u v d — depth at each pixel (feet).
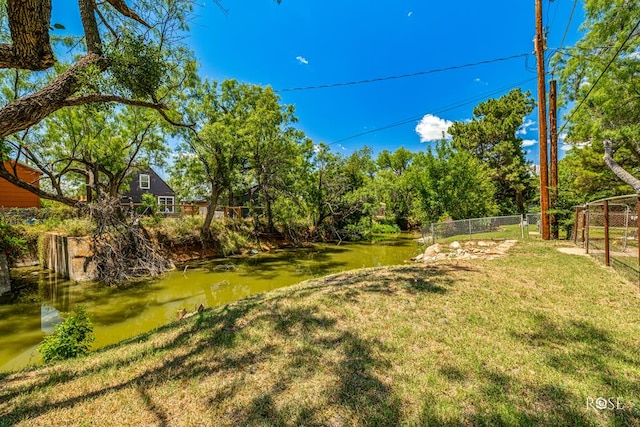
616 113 29.96
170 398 8.27
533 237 38.65
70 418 7.66
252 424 7.02
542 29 33.45
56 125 40.24
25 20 7.93
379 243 70.03
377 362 9.36
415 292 15.98
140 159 53.31
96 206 30.78
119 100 13.11
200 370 9.64
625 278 17.87
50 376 10.05
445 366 8.98
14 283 34.60
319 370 9.12
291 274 39.22
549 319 12.10
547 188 35.73
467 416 6.91
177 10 15.44
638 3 25.63
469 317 12.52
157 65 14.10
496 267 21.39
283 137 57.52
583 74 32.63
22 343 20.06
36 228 45.24
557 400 7.32
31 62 8.79
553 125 37.17
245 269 42.27
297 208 65.36
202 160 47.62
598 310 12.98
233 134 47.09
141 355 11.16
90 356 11.81
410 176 61.87
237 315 14.55
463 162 57.00
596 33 28.99
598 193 36.88
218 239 53.78
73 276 35.32
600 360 9.00
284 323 12.97
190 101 46.68
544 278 18.19
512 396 7.53
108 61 12.59
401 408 7.27
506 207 78.07
